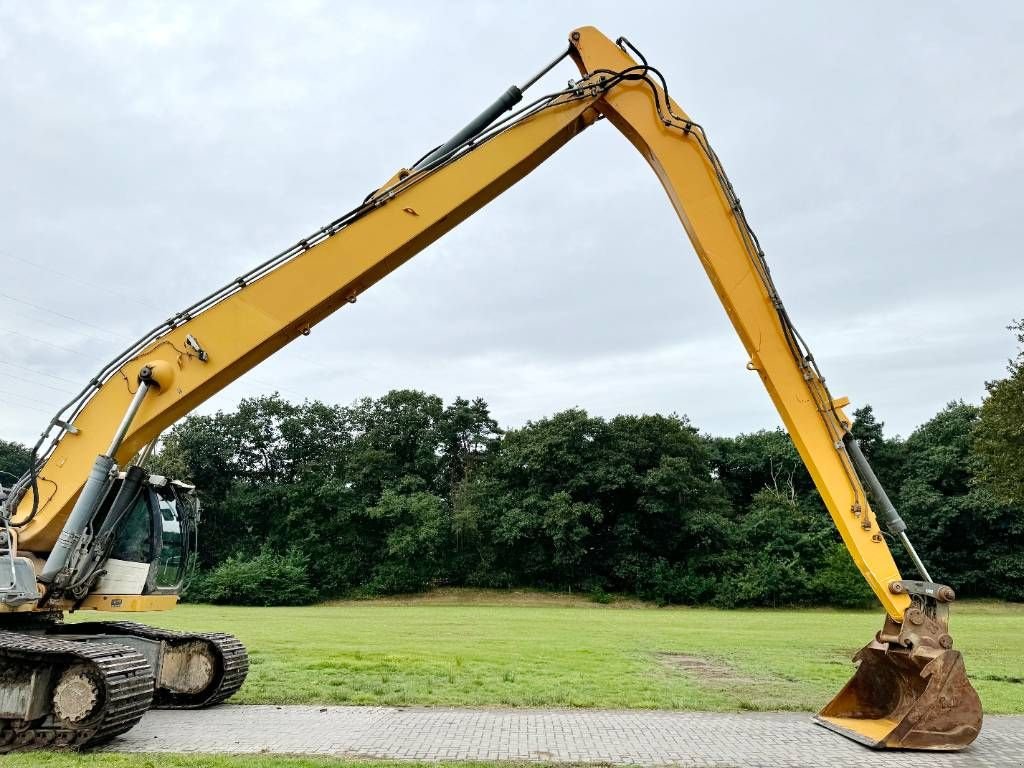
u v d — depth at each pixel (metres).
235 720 9.57
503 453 56.44
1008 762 7.78
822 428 9.38
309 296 9.12
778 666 15.68
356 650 17.53
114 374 9.36
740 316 9.48
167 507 10.32
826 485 9.24
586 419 53.34
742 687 12.67
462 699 11.10
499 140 9.36
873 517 9.18
